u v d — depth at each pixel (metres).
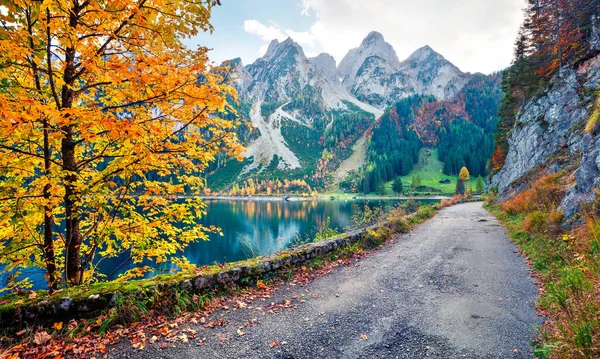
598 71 23.20
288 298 5.72
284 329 4.38
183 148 5.36
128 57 4.39
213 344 3.91
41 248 5.43
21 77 4.61
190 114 5.07
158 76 4.05
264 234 41.16
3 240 5.50
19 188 4.68
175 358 3.56
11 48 3.34
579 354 2.96
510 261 8.30
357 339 4.06
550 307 4.73
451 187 147.88
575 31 35.59
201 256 29.08
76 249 5.51
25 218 4.79
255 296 5.80
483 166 159.12
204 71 4.59
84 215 6.08
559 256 7.05
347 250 9.60
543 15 39.06
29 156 4.59
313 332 4.28
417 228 15.94
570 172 14.93
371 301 5.53
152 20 4.43
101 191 5.17
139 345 3.84
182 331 4.26
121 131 3.88
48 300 4.13
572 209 9.15
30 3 3.34
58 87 5.18
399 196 137.00
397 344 3.91
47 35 3.94
